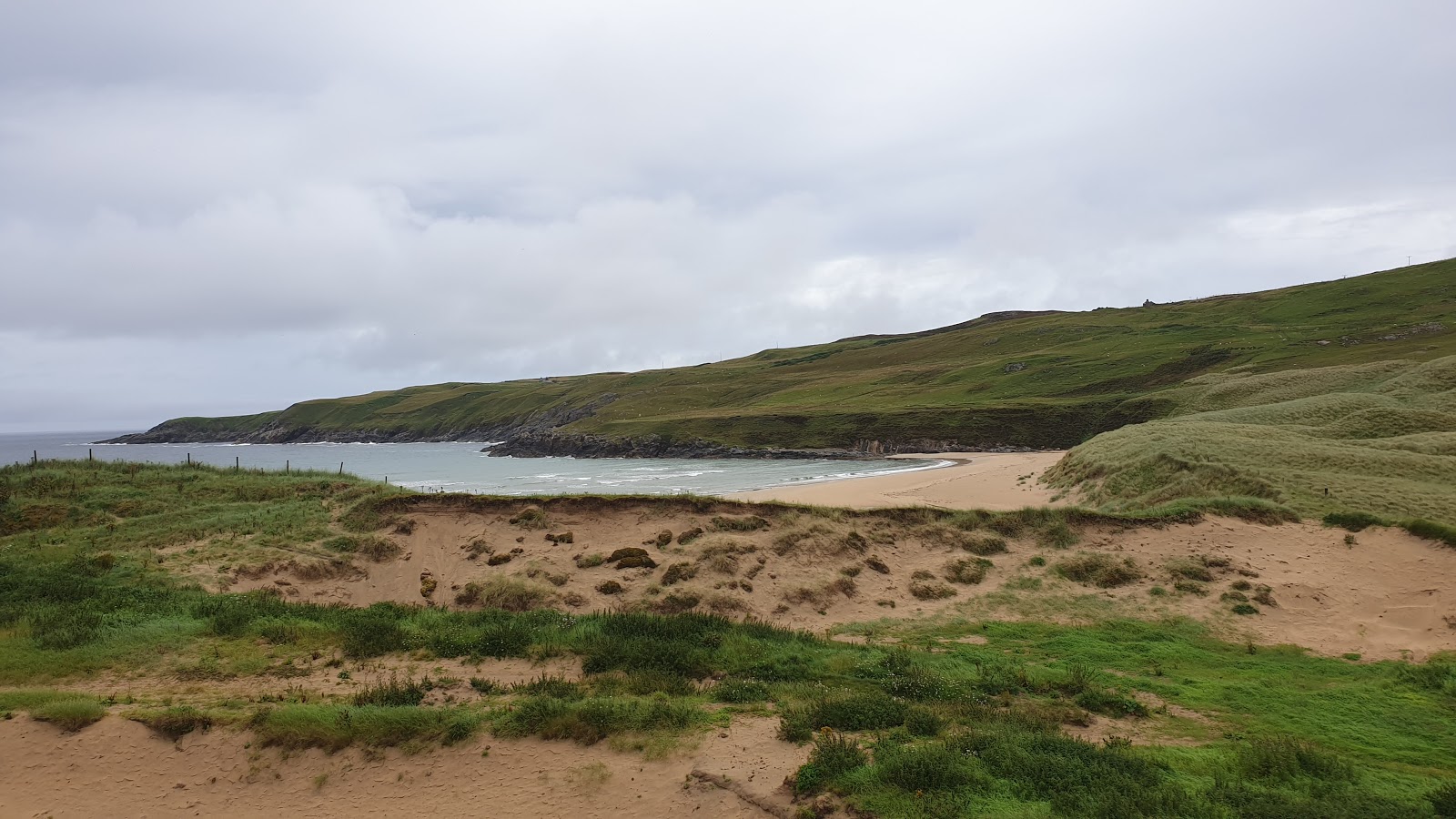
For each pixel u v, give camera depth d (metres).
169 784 9.80
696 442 120.38
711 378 193.50
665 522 22.62
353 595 19.47
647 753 10.24
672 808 9.12
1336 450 31.53
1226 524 22.00
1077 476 40.78
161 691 12.38
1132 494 32.34
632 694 12.69
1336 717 11.85
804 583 20.00
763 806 8.97
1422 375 55.59
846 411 125.44
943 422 111.25
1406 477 28.12
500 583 19.42
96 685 12.54
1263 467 29.45
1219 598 18.42
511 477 80.12
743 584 19.88
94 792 9.59
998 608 18.98
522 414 196.50
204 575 18.55
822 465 92.69
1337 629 16.67
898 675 13.83
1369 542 20.00
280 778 9.94
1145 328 162.00
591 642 15.31
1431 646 15.26
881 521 23.17
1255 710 12.26
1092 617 18.12
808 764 9.63
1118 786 8.91
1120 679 13.88
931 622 18.25
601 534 22.22
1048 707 12.30
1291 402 53.38
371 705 11.51
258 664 13.66
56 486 24.23
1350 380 66.56
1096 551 21.39
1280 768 9.56
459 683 13.11
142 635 14.35
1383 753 10.45
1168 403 95.81
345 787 9.80
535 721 10.98
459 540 21.91
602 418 158.00
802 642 16.23
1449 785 8.76
